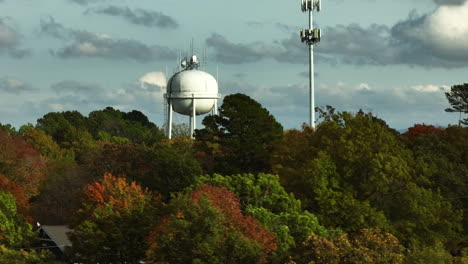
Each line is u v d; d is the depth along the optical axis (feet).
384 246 524.11
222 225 562.66
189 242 544.62
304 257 520.83
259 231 584.40
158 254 558.56
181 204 581.94
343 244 520.01
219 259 539.70
